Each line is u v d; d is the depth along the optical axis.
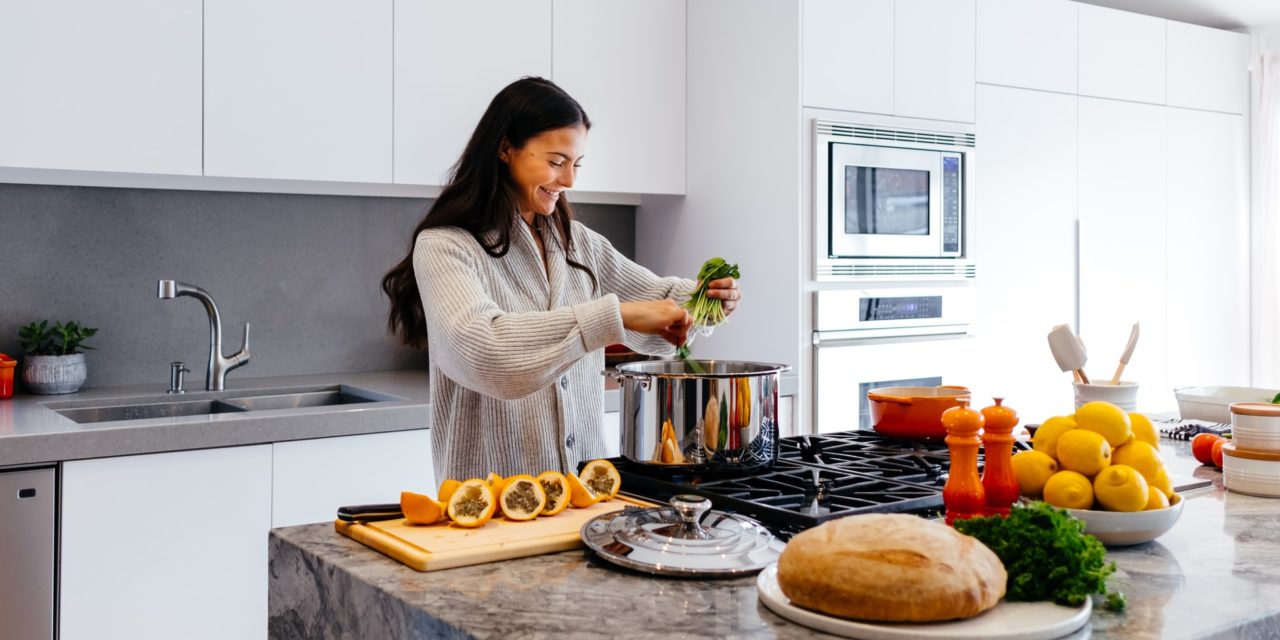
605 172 3.33
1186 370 4.34
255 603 2.40
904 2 3.37
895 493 1.47
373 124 2.92
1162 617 1.03
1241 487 1.65
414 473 2.64
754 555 1.21
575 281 2.07
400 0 2.94
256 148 2.75
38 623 2.15
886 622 0.98
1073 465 1.35
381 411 2.57
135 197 2.96
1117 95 4.02
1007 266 3.71
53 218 2.85
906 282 3.42
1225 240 4.46
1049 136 3.80
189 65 2.65
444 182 3.05
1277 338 4.55
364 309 3.37
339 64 2.86
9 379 2.70
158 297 2.85
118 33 2.56
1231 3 4.34
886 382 3.35
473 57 3.07
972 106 3.57
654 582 1.16
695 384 1.58
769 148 3.21
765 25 3.21
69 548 2.17
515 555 1.26
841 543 1.02
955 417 1.30
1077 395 2.18
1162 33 4.17
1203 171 4.37
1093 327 3.99
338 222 3.30
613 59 3.34
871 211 3.30
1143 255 4.15
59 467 2.16
